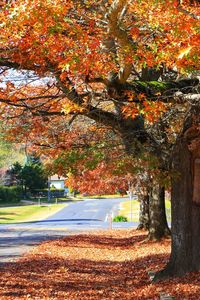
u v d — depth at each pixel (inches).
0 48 395.5
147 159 512.1
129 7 361.4
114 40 383.6
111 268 706.8
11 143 741.3
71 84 455.8
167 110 553.0
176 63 359.6
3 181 3385.8
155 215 977.5
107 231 1326.3
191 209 516.7
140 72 594.6
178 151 516.1
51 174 566.9
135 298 475.8
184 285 473.7
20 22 334.3
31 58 389.1
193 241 514.3
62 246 977.5
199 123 488.4
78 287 558.6
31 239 1145.4
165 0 336.5
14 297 497.4
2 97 470.6
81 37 359.6
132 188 1128.2
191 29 334.6
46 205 3058.6
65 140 629.6
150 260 737.0
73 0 392.8
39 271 673.0
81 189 1068.5
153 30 384.8
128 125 521.3
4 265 732.7
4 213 2450.8
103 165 680.4
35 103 574.2
